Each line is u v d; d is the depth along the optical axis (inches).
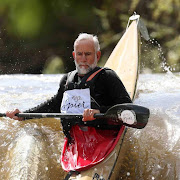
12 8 1337.4
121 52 781.3
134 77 695.7
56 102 518.3
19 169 475.5
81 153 451.5
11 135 553.3
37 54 1854.1
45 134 554.6
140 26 860.6
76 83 479.8
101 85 470.0
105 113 445.1
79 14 1889.8
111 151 450.0
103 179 422.6
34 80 949.8
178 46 1744.6
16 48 1797.5
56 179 476.7
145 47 1745.8
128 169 489.7
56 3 1765.5
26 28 1137.4
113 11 1888.5
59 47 1884.8
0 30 1656.0
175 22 1791.3
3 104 676.1
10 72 1809.8
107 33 1891.0
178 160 485.1
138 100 674.2
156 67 1696.6
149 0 1820.9
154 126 550.6
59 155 510.3
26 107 655.8
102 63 1822.1
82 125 468.4
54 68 1863.9
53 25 1829.5
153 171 485.4
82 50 471.2
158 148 510.6
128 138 527.2
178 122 558.9
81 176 418.9
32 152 501.0
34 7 1109.7
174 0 1781.5
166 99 677.3
